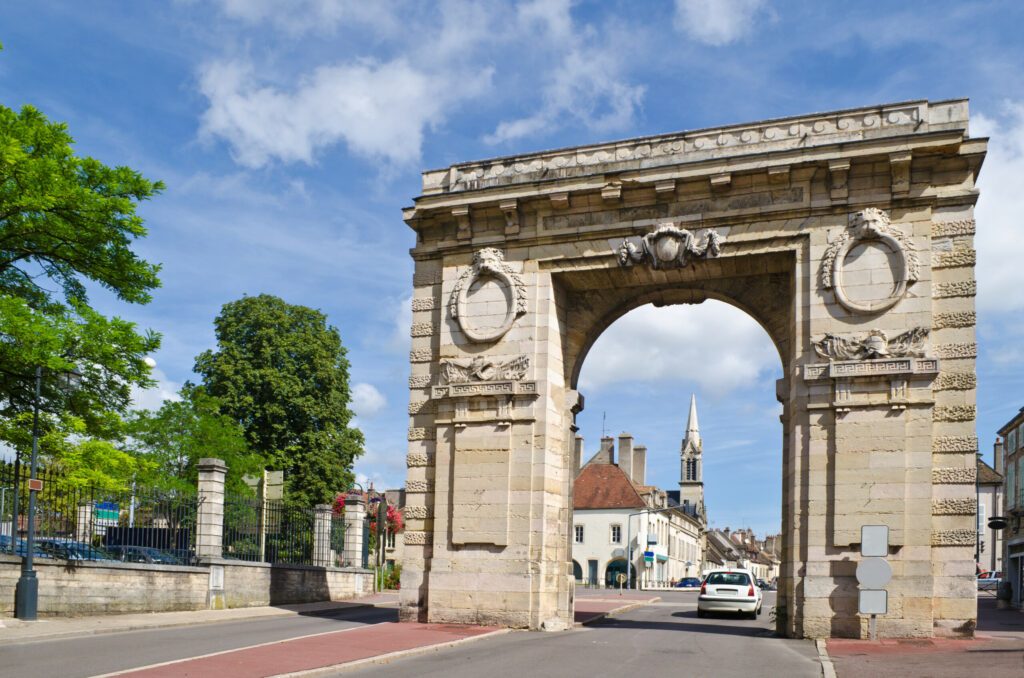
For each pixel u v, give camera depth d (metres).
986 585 66.25
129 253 29.33
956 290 22.69
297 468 51.03
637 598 51.19
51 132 27.83
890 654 18.81
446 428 26.41
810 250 23.86
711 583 34.25
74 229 27.86
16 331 25.31
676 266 25.22
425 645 19.27
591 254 25.89
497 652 18.75
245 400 50.50
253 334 52.28
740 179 24.53
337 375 53.78
